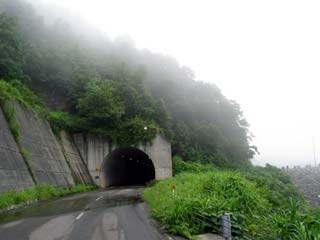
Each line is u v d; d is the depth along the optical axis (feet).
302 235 24.97
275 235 28.66
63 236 29.19
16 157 70.08
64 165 106.01
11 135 73.67
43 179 80.07
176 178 79.41
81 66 164.86
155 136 144.97
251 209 39.68
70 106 151.12
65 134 128.57
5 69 111.75
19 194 57.57
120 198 67.97
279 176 138.31
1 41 112.78
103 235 29.37
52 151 100.42
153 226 33.78
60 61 156.04
